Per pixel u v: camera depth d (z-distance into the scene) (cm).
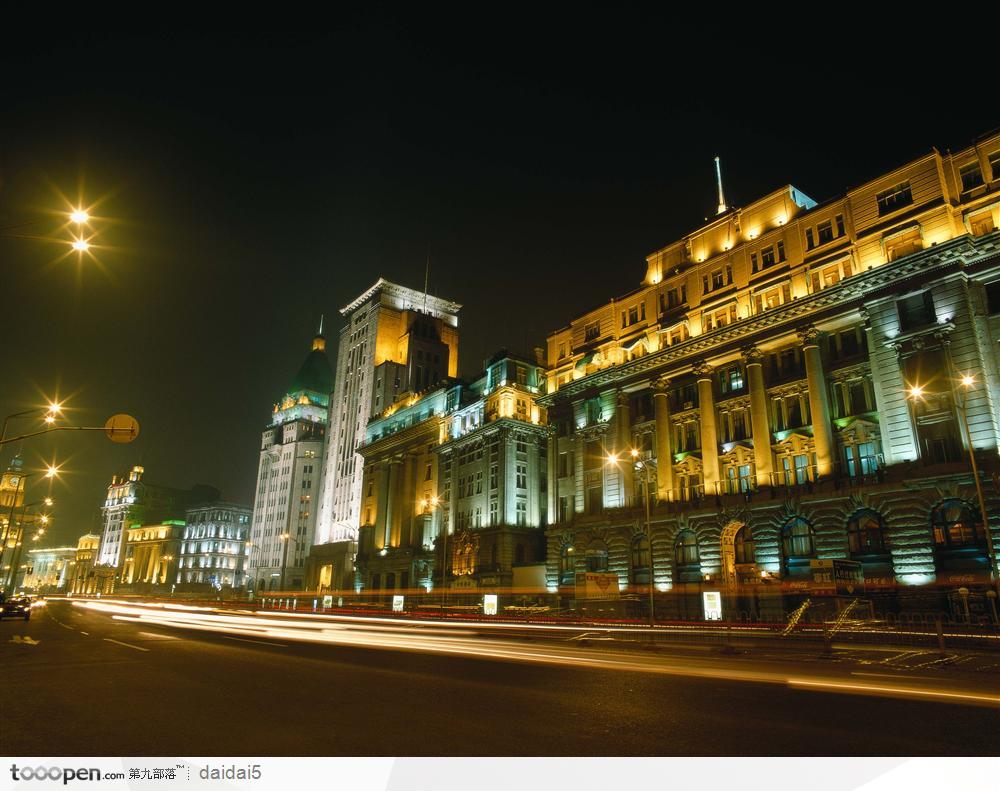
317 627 4016
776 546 4691
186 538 17688
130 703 1155
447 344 13312
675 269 6281
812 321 4859
